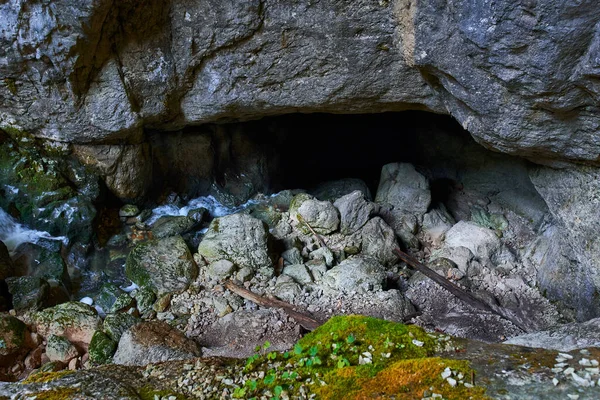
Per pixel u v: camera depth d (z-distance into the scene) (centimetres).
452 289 721
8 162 664
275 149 996
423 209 888
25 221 679
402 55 550
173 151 837
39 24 519
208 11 553
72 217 682
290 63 591
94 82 608
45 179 674
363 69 581
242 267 712
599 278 614
